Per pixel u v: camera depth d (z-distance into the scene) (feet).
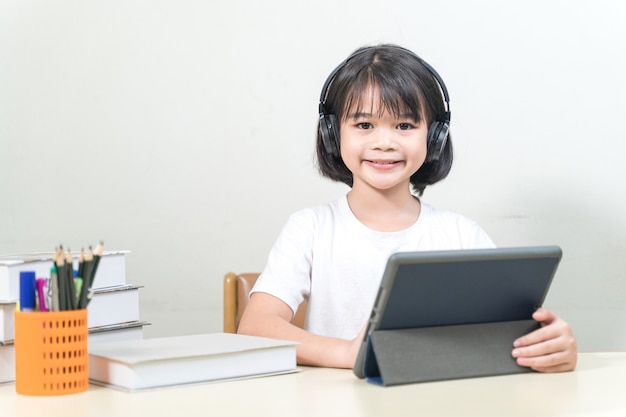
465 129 7.00
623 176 6.95
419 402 2.91
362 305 5.04
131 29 7.27
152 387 3.15
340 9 7.07
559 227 7.00
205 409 2.80
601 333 7.00
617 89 6.93
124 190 7.31
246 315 4.62
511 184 7.01
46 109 7.36
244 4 7.16
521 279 3.46
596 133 6.95
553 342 3.49
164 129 7.27
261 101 7.18
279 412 2.75
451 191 7.05
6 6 7.34
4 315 3.31
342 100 4.72
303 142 7.15
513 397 3.00
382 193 5.04
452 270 3.24
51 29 7.34
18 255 3.83
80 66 7.32
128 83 7.29
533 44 6.95
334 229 5.14
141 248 7.31
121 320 3.80
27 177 7.39
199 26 7.21
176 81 7.25
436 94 4.75
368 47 4.87
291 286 4.86
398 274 3.12
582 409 2.80
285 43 7.14
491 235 7.04
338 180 5.34
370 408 2.81
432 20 7.00
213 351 3.28
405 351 3.27
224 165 7.23
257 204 7.22
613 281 6.98
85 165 7.34
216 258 7.26
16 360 3.10
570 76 6.95
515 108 6.98
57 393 3.04
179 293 7.29
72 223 7.36
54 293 3.07
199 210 7.27
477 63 6.98
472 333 3.46
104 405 2.87
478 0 6.96
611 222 6.97
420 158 4.71
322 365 3.80
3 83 7.39
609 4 6.89
